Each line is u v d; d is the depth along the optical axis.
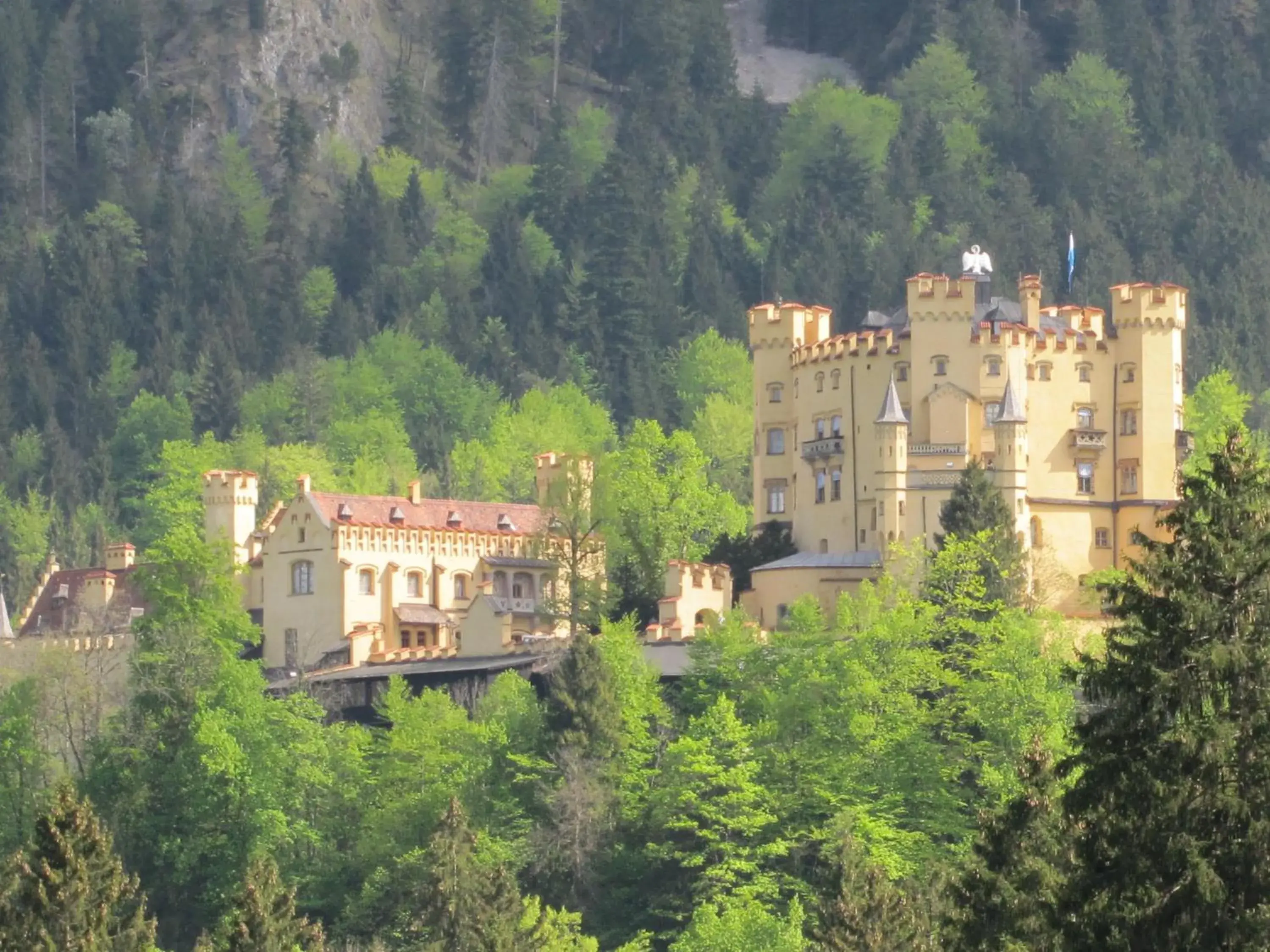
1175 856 123.69
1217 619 125.44
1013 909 151.00
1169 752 124.69
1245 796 123.56
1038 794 158.75
